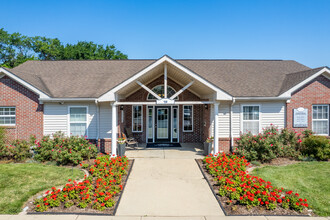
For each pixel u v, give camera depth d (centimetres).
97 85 1274
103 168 862
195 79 1020
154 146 1355
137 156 1109
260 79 1373
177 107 1477
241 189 646
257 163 972
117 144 1127
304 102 1195
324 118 1213
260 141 1020
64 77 1363
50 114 1178
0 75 1145
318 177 809
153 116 1475
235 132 1207
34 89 1122
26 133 1160
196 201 648
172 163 997
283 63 1639
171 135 1486
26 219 536
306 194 680
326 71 1149
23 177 785
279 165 970
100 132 1194
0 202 611
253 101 1205
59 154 965
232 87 1262
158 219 552
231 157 1006
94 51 4216
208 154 1116
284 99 1183
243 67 1561
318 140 1037
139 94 1450
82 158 966
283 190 706
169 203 636
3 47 4209
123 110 1398
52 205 586
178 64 1012
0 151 1022
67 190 633
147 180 803
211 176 839
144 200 652
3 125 1161
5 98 1151
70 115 1193
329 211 586
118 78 1364
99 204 600
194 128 1476
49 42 4600
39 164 959
